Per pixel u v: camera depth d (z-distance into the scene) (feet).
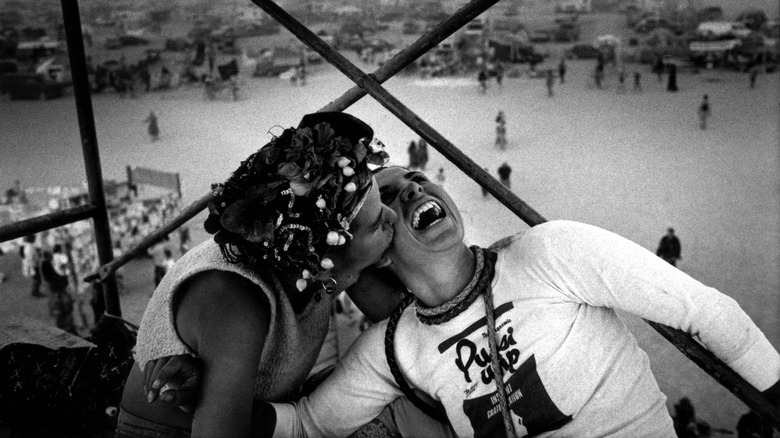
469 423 6.27
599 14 242.99
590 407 5.94
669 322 5.68
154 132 129.59
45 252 65.36
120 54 208.23
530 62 178.60
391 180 6.12
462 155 6.88
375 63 191.72
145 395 6.22
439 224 5.92
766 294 67.10
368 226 5.74
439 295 6.18
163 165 115.14
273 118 143.33
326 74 183.52
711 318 5.56
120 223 79.56
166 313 5.84
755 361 5.61
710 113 132.67
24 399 7.13
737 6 218.18
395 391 6.70
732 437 40.86
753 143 114.52
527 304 5.98
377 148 5.79
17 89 162.50
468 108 142.00
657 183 98.58
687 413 41.19
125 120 144.77
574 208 92.12
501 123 114.42
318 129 5.35
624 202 92.94
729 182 97.96
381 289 7.02
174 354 5.71
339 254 5.81
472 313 6.10
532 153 113.19
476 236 78.48
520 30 211.61
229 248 5.59
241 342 5.47
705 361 5.77
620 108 139.13
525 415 6.00
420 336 6.37
